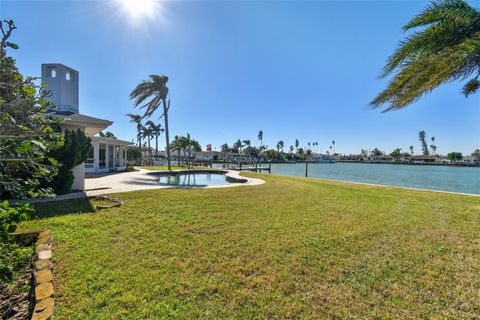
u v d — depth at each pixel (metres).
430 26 3.71
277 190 8.57
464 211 5.79
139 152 32.56
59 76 9.64
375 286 2.44
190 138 35.88
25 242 3.19
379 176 27.84
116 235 3.57
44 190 2.43
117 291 2.19
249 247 3.30
